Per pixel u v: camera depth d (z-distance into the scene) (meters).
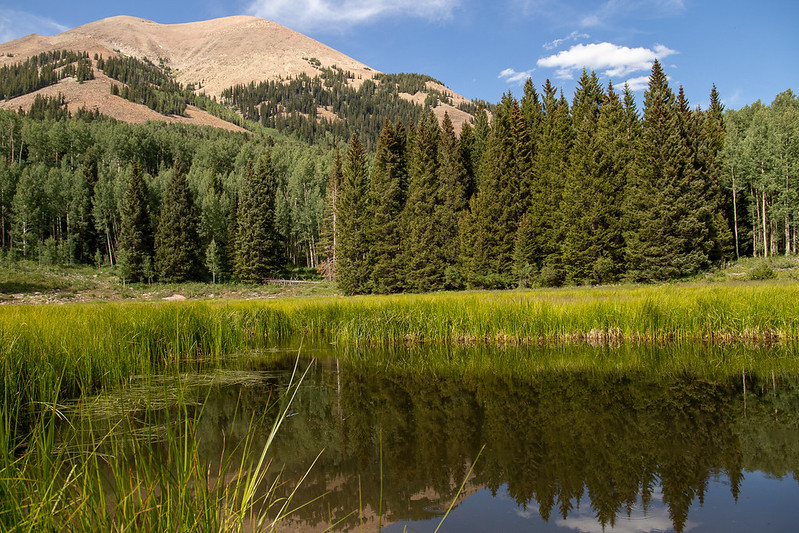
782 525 3.56
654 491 4.27
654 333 12.65
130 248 49.44
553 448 5.41
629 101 35.41
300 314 15.82
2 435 2.87
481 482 4.55
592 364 10.05
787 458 4.97
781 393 7.50
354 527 3.59
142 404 6.76
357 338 13.85
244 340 13.30
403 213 39.34
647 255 30.75
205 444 5.45
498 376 9.20
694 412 6.59
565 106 36.00
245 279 50.12
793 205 36.62
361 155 40.19
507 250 35.81
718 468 4.77
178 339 10.41
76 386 7.20
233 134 139.75
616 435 5.76
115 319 10.23
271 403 7.36
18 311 11.93
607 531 3.46
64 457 4.26
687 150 30.95
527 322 13.25
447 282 36.91
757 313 12.29
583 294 18.22
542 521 3.71
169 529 2.46
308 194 72.75
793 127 38.00
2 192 57.75
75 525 2.54
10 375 6.03
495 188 36.28
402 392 8.12
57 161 79.75
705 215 31.22
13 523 2.47
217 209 58.34
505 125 38.22
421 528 3.58
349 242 39.03
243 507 2.79
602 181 32.12
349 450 5.45
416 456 5.24
